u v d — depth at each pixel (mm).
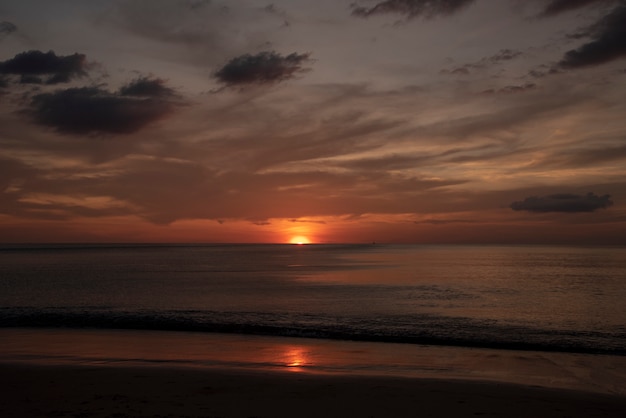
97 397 10977
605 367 16328
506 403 11078
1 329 23094
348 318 28375
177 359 16516
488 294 42781
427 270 81312
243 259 134500
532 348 19484
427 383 12891
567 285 52219
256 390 11828
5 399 10797
